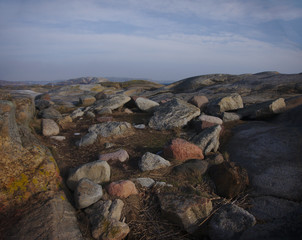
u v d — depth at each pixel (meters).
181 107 7.04
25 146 3.59
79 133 6.50
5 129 3.29
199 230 2.96
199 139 4.86
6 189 2.95
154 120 6.84
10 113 3.57
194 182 3.76
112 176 3.92
